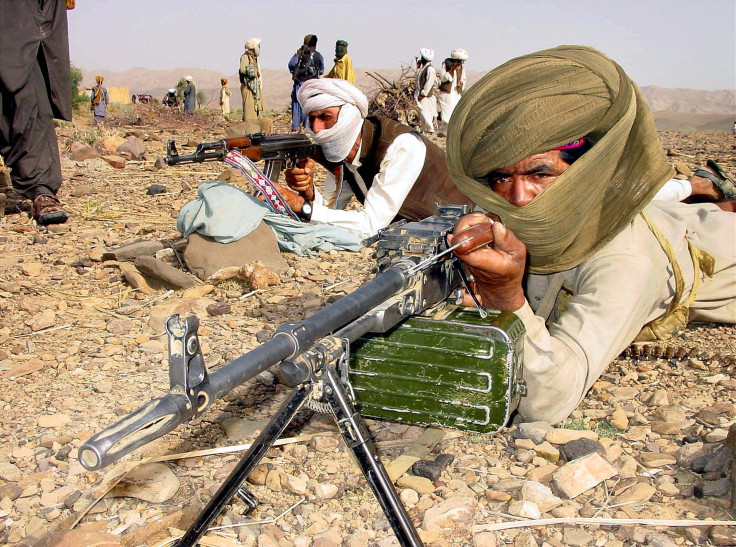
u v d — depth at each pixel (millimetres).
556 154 2424
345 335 1816
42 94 5938
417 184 4234
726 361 3135
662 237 2936
